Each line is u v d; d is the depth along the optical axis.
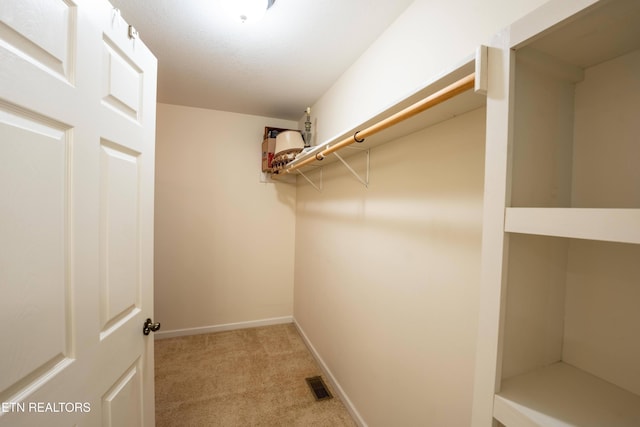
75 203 0.69
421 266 1.12
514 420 0.49
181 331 2.64
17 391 0.55
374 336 1.45
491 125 0.54
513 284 0.55
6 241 0.53
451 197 0.98
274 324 2.95
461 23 0.95
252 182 2.85
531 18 0.48
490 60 0.55
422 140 1.12
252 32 1.47
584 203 0.61
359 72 1.67
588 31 0.47
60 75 0.63
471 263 0.90
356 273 1.65
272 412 1.66
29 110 0.56
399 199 1.26
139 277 1.00
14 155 0.54
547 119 0.58
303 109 2.64
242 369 2.10
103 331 0.81
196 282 2.68
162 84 2.14
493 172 0.54
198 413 1.63
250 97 2.37
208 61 1.78
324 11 1.29
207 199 2.70
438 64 1.05
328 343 2.05
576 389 0.54
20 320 0.56
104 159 0.80
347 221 1.77
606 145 0.57
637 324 0.53
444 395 1.00
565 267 0.63
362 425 1.52
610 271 0.56
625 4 0.40
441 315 1.02
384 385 1.35
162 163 2.55
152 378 1.10
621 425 0.45
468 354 0.91
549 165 0.59
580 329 0.61
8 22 0.52
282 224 2.97
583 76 0.61
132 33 0.92
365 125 1.10
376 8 1.25
